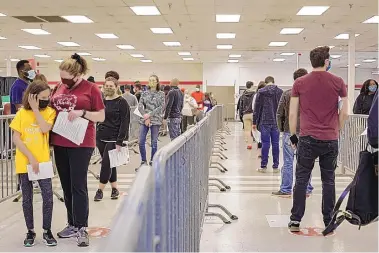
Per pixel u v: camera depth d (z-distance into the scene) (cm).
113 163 471
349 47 1363
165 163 138
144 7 971
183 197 202
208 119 453
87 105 347
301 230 385
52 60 2259
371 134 257
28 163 337
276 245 346
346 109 370
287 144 513
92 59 2242
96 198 491
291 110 382
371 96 701
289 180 522
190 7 970
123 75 2505
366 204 268
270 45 1656
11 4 938
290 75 2419
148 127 668
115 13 1038
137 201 105
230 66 2428
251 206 470
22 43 1600
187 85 2478
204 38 1473
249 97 980
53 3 929
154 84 665
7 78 971
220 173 677
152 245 120
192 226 247
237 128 1706
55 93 353
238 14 1052
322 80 365
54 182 566
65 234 363
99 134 482
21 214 438
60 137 343
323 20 1130
